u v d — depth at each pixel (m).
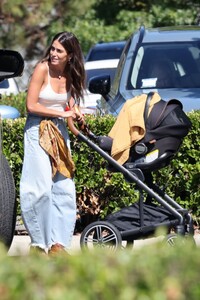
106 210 26.86
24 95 41.97
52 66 21.34
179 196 26.77
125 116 21.44
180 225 21.27
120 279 11.10
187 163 26.50
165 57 29.95
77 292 10.91
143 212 21.39
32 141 21.30
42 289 11.02
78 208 26.83
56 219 21.61
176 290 11.02
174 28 32.69
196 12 60.25
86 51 58.12
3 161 20.83
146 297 10.94
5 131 26.62
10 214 20.69
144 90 28.62
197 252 12.47
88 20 59.75
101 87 28.12
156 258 12.01
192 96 27.89
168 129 21.20
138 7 61.56
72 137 26.30
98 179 26.59
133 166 21.36
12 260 12.27
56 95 21.41
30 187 21.25
